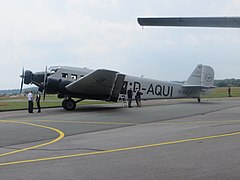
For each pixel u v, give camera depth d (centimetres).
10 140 926
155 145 788
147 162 607
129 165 586
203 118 1475
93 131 1105
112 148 764
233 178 495
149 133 1008
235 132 976
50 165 599
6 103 3172
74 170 559
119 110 2067
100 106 2491
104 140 894
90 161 627
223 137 883
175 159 627
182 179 493
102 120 1473
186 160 616
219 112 1803
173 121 1374
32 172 549
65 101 2136
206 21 840
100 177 513
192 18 834
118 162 613
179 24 873
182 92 2781
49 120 1512
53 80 2130
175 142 822
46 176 523
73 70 2192
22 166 595
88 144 832
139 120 1446
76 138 950
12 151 752
